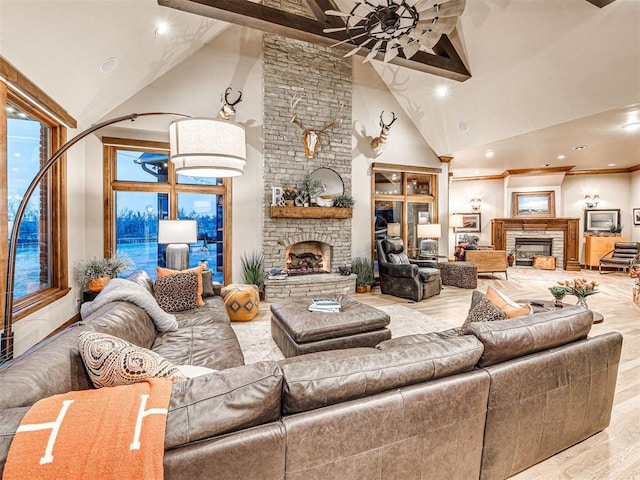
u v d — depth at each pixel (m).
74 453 0.83
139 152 4.93
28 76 2.74
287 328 2.87
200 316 3.05
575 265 8.93
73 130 4.02
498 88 5.02
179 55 4.73
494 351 1.52
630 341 3.53
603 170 9.09
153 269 5.11
